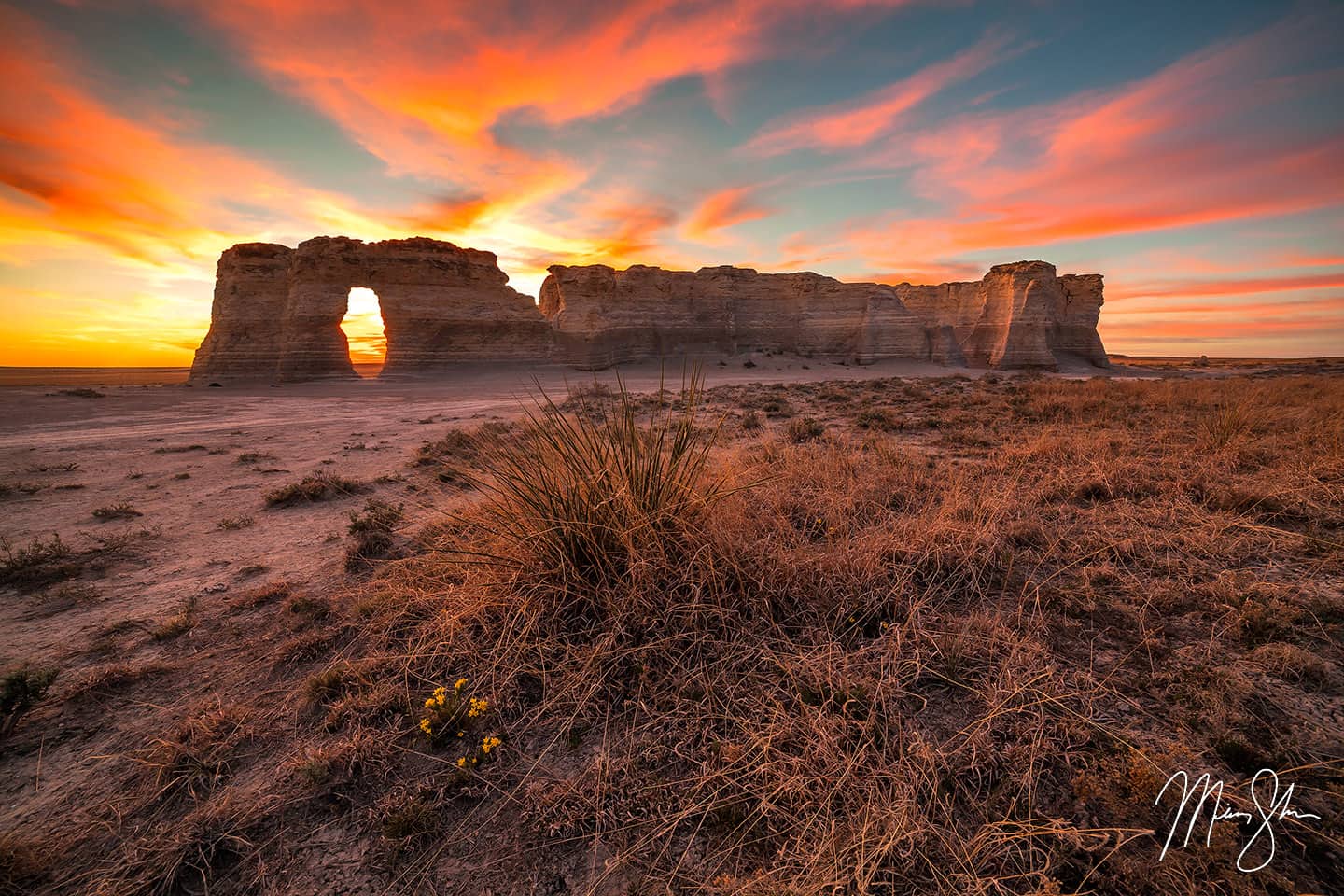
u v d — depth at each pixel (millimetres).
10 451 12500
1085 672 2457
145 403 26781
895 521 4266
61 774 2371
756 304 63562
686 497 3482
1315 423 7133
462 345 50406
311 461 10625
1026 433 8352
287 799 2133
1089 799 1839
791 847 1791
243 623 3713
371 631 3330
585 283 55438
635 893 1689
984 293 58625
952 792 1904
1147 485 4984
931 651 2691
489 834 1934
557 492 3324
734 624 2926
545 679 2639
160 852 1918
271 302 47281
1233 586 3062
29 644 3576
